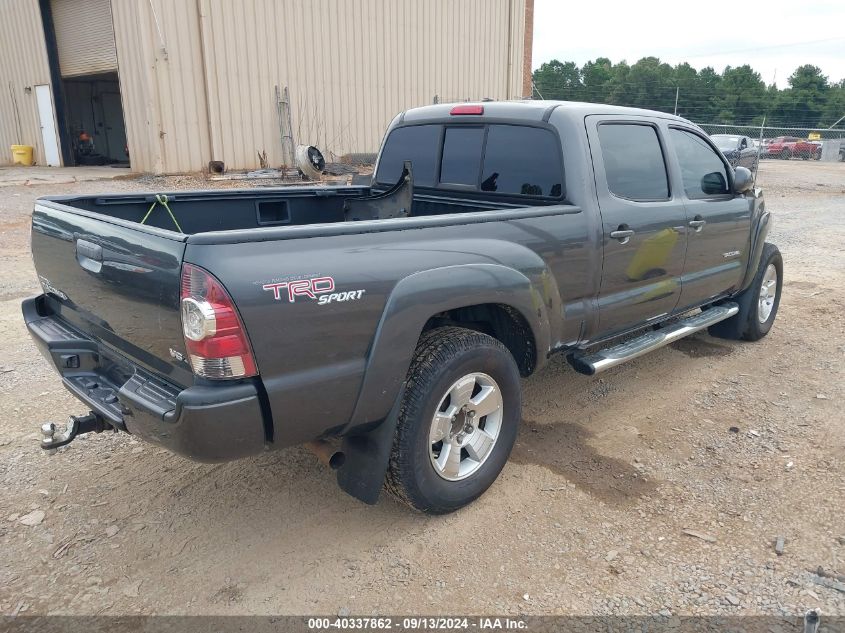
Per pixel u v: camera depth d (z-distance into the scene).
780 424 4.38
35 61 20.56
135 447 3.99
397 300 2.84
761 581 2.90
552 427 4.32
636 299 4.29
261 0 17.64
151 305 2.61
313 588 2.86
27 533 3.19
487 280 3.17
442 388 3.08
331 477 3.71
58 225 3.25
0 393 4.67
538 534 3.22
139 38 16.02
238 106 17.72
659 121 4.54
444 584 2.89
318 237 2.66
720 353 5.71
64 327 3.45
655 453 3.99
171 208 4.11
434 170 4.61
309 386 2.64
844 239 11.61
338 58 19.59
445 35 22.36
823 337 6.16
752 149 22.36
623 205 4.05
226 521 3.30
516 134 4.09
